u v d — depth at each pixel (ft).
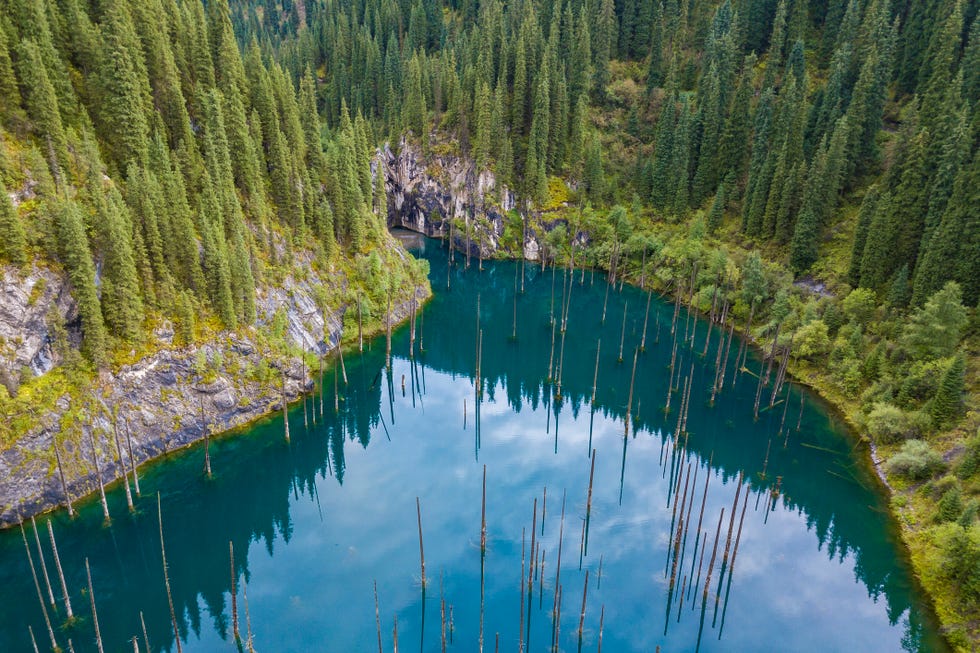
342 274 353.31
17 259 202.80
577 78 549.13
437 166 559.79
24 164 218.18
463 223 538.47
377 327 364.17
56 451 186.29
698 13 600.80
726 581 192.75
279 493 243.40
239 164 303.89
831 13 497.46
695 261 418.10
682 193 477.77
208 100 293.64
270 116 325.42
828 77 475.31
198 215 270.05
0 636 165.37
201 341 252.42
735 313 381.60
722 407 297.33
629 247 477.36
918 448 219.20
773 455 260.21
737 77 539.29
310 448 261.44
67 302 215.10
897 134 373.81
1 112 220.64
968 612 168.66
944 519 191.31
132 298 227.40
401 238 574.97
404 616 177.47
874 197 326.24
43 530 194.18
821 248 369.71
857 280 329.31
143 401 231.09
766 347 343.87
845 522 217.97
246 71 338.95
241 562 202.28
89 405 213.46
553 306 427.74
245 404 262.26
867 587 190.08
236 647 166.61
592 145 515.91
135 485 207.72
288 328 298.35
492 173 528.63
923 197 299.79
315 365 302.86
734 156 467.93
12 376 196.24
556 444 276.62
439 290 460.14
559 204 523.70
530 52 543.39
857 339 290.35
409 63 568.00
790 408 289.74
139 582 192.65
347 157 371.56
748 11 549.54
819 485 238.68
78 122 245.24
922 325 257.96
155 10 287.48
